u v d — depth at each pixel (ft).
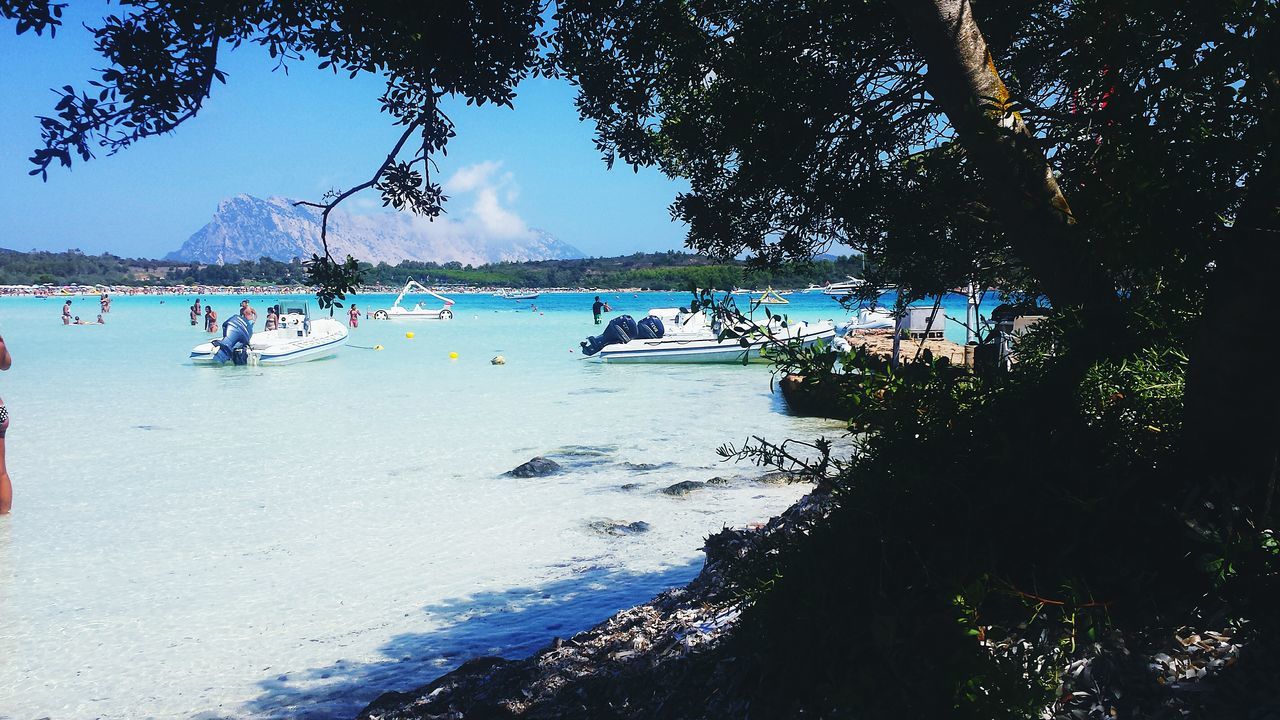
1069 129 11.27
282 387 86.53
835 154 14.19
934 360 11.18
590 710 13.88
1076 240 9.70
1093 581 9.90
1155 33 9.11
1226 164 8.68
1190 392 10.11
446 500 39.88
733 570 12.87
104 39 11.81
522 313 313.12
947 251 13.96
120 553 32.48
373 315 251.60
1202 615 9.53
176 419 65.16
